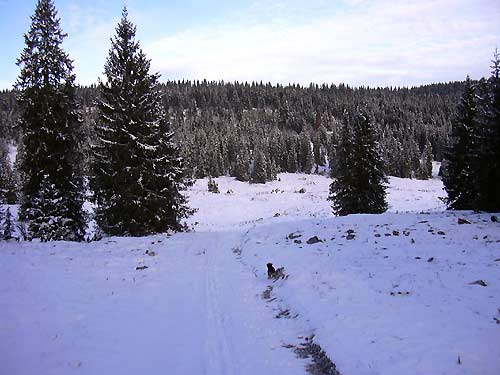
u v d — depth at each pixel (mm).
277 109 197125
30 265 14711
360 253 15359
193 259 18203
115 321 10289
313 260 15047
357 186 31641
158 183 24609
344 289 11453
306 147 125125
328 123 172125
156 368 7914
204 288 13555
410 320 8891
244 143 122000
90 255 17453
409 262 13523
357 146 31219
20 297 11219
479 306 9242
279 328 9961
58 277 13625
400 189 85062
